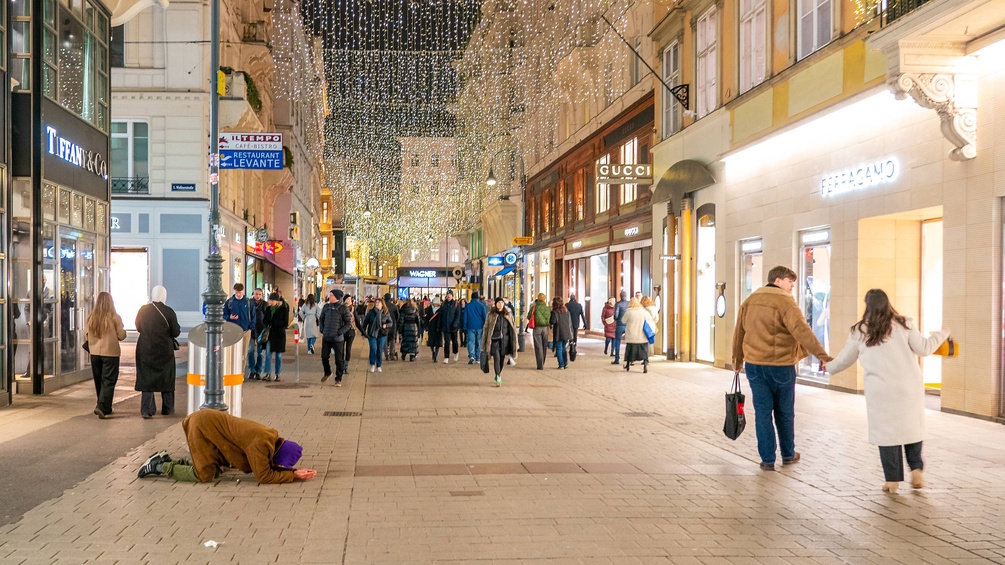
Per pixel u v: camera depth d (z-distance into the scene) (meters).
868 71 13.98
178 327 11.49
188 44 27.83
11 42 13.20
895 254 14.53
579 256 38.28
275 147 16.62
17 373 13.69
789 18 16.91
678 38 23.50
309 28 44.84
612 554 5.43
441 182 80.69
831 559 5.35
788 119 16.83
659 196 23.73
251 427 7.50
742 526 6.12
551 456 8.93
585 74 35.94
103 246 16.86
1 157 12.90
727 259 19.86
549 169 44.06
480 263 66.31
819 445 9.59
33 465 8.15
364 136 81.56
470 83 62.09
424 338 36.78
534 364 22.27
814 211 15.98
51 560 5.16
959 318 11.88
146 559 5.21
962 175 11.86
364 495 7.04
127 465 8.17
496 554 5.40
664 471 8.12
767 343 8.21
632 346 19.66
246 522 6.12
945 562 5.30
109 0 17.12
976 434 10.25
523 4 48.00
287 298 47.09
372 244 91.88
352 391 15.55
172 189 27.92
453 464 8.45
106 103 17.08
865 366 7.33
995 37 10.88
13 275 13.40
